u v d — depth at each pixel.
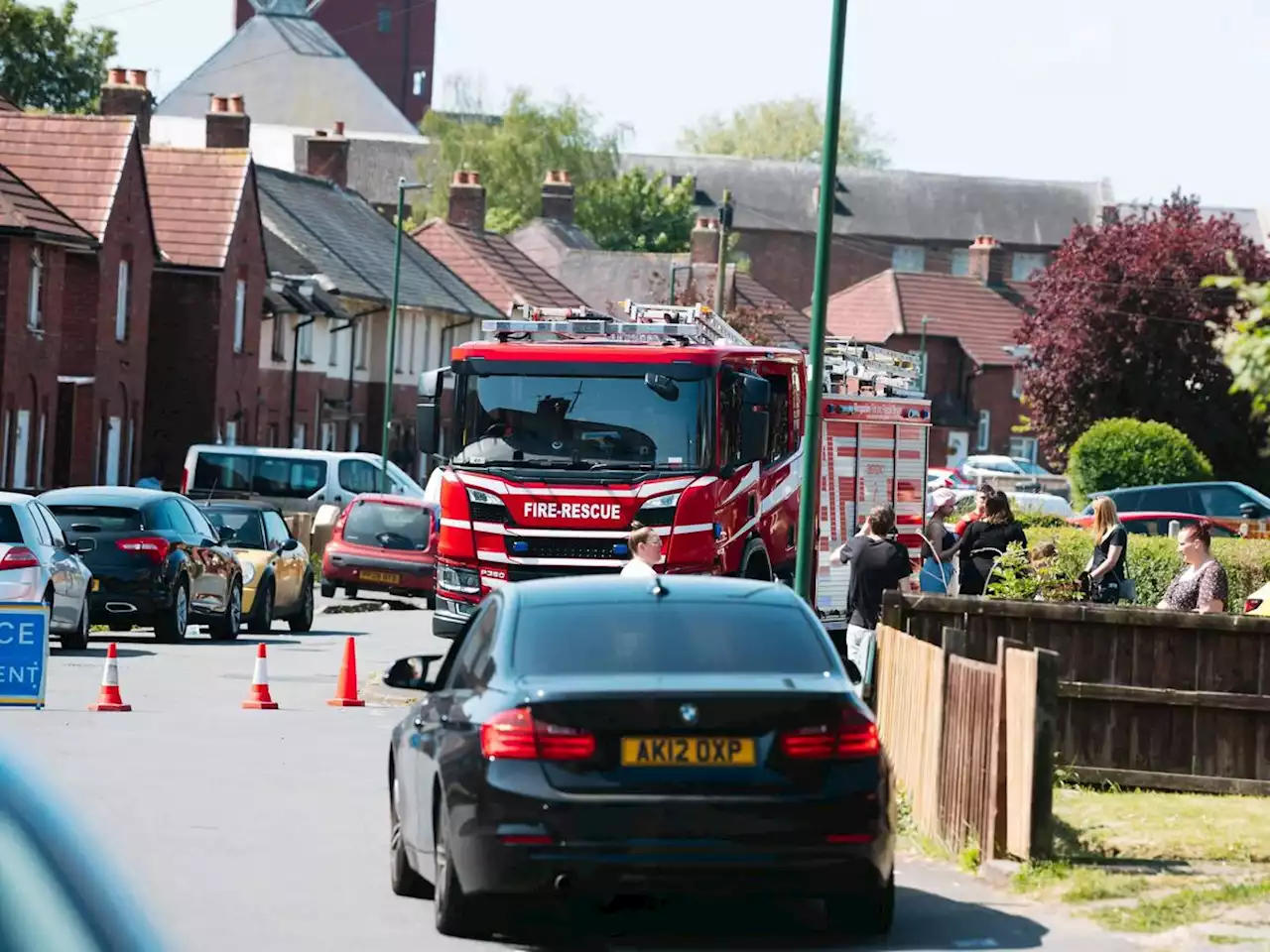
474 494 72.94
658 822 29.30
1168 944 30.92
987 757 39.38
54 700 67.31
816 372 69.69
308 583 112.88
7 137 183.50
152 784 48.62
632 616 31.98
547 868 29.25
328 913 33.81
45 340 165.50
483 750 29.86
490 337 76.44
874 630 63.88
